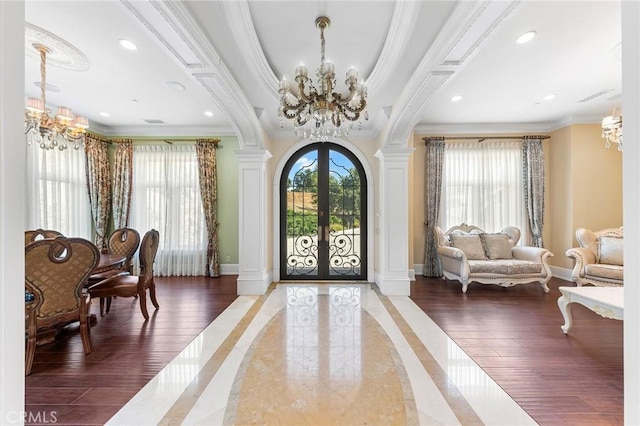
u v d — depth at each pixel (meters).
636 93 0.73
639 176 0.73
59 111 3.25
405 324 3.16
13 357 0.75
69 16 2.38
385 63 2.87
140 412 1.78
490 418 1.73
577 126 5.05
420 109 3.49
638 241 0.73
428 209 5.52
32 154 4.27
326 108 2.56
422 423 1.69
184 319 3.34
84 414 1.76
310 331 2.99
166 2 1.80
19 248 0.76
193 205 5.59
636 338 0.74
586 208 5.07
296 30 2.52
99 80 3.56
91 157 5.18
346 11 2.28
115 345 2.68
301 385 2.06
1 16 0.71
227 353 2.52
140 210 5.54
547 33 2.68
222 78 2.82
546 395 1.94
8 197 0.73
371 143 5.12
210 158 5.54
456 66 2.57
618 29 2.62
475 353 2.51
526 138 5.46
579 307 3.72
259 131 4.21
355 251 5.22
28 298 2.32
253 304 3.88
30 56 2.98
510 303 3.89
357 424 1.69
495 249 4.87
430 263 5.49
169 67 3.23
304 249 5.24
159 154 5.58
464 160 5.60
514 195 5.54
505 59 3.13
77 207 5.00
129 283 3.26
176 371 2.24
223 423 1.69
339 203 5.23
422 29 2.24
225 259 5.69
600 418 1.73
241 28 2.29
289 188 5.24
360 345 2.67
